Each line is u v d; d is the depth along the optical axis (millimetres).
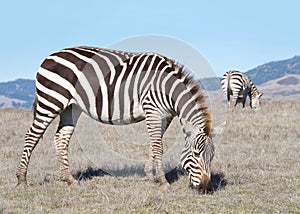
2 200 9250
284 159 13742
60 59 10805
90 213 8508
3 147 15930
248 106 34969
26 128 20500
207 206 8953
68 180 10836
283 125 21000
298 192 10062
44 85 10758
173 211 8555
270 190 10219
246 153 14789
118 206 8836
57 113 10844
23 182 10656
